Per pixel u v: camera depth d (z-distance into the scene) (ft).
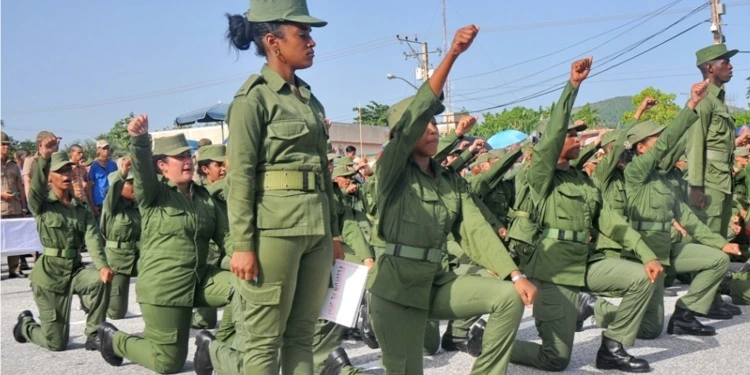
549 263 18.24
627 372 18.94
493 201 25.90
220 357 16.97
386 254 14.61
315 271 12.85
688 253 22.98
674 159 23.57
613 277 18.66
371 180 20.68
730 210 28.32
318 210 12.48
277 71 12.66
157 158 18.98
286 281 12.28
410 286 14.47
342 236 23.11
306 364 13.07
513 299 14.16
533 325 25.38
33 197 21.97
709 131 27.45
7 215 40.47
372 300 14.78
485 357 14.58
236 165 11.97
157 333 18.67
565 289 18.40
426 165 15.01
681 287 32.48
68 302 23.04
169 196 18.74
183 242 18.60
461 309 14.70
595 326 25.05
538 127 20.34
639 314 18.85
